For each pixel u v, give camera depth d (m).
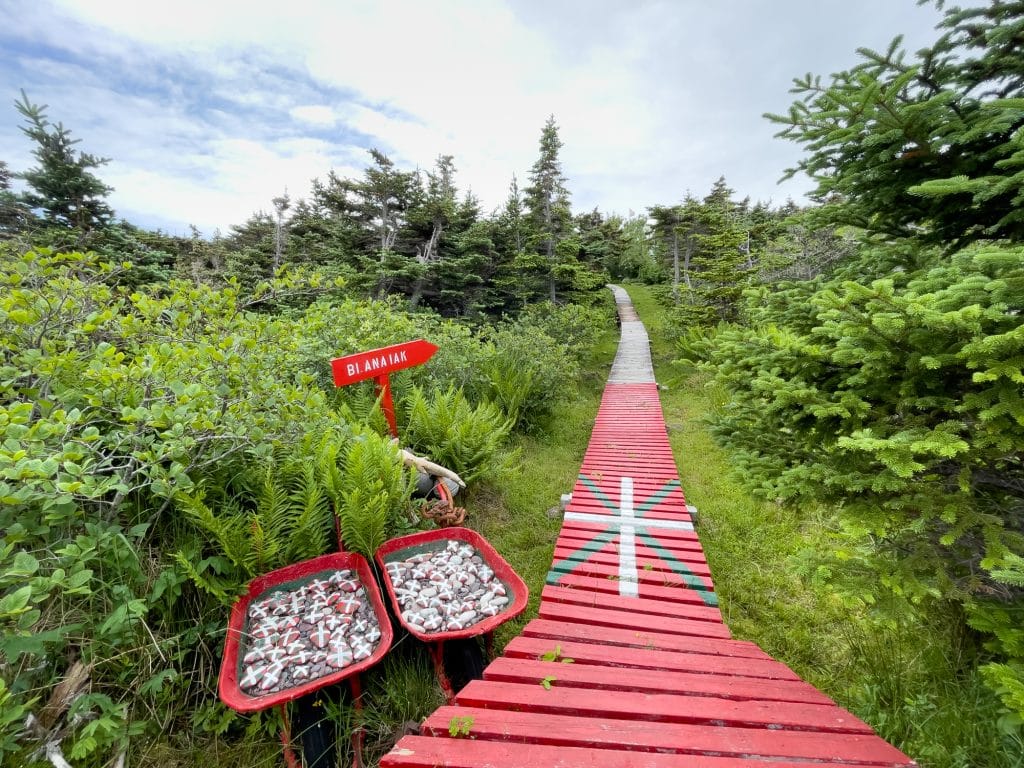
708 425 3.16
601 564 3.61
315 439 3.16
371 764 1.96
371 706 2.15
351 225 14.18
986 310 1.42
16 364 2.28
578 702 1.97
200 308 3.39
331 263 12.31
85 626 1.86
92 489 1.66
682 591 3.26
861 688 2.31
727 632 2.82
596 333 15.43
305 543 2.62
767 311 2.83
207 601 2.25
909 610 1.96
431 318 9.50
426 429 4.53
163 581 2.01
